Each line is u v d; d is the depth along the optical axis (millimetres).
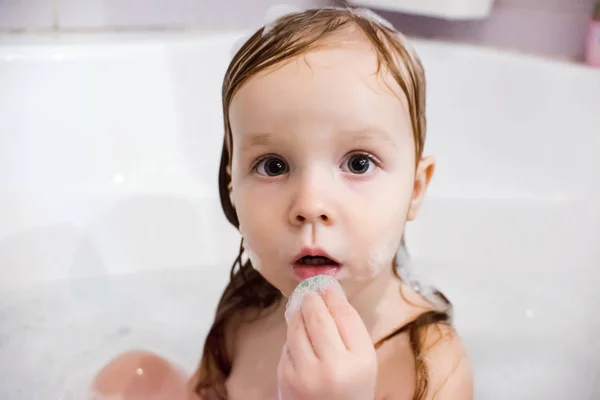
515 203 1083
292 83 509
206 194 1147
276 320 665
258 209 516
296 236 501
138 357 752
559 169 1068
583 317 908
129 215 1103
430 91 1172
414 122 565
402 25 1291
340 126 502
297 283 524
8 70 1023
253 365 672
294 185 506
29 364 848
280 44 534
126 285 1026
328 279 509
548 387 806
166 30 1232
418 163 587
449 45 1188
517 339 887
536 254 1023
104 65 1097
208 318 964
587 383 808
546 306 940
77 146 1088
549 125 1086
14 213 1001
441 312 640
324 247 498
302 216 493
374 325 605
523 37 1209
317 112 500
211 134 1164
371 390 481
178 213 1127
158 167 1151
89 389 746
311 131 501
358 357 473
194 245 1110
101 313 955
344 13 592
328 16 578
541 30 1187
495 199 1102
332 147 505
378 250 518
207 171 1162
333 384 461
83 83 1085
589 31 1102
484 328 911
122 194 1109
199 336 930
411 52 590
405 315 622
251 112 519
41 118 1054
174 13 1238
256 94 519
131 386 731
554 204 1051
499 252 1050
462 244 1082
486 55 1146
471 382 620
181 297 1007
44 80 1052
